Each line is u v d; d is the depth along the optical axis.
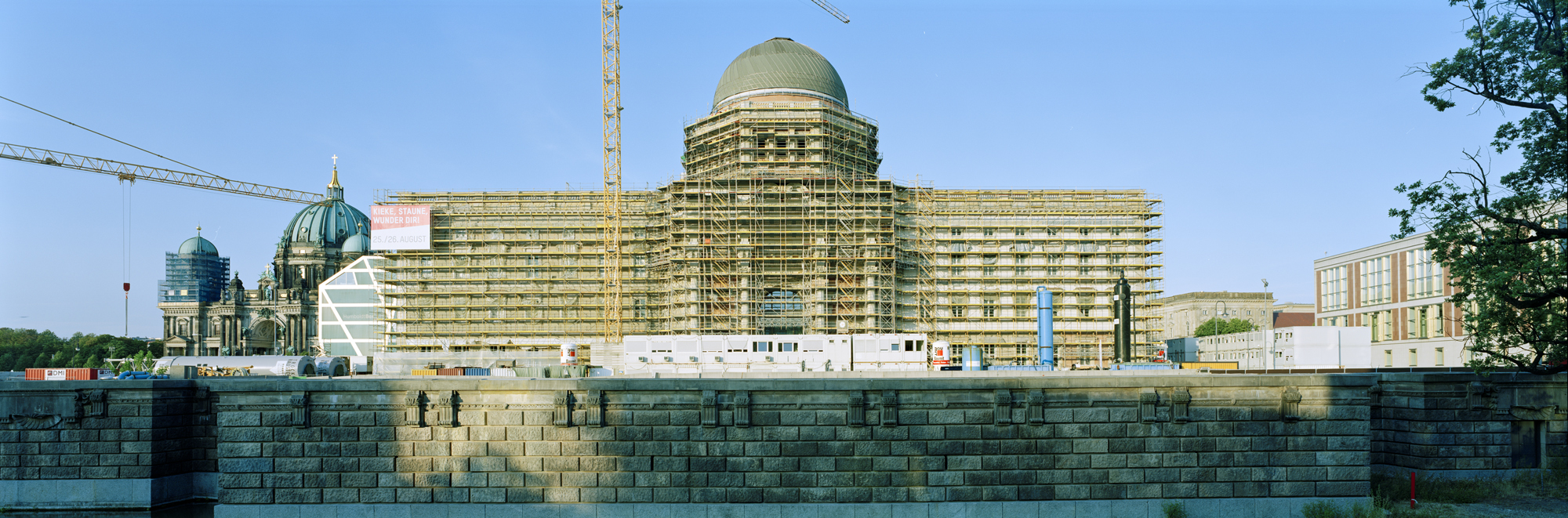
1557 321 35.84
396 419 37.38
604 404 37.34
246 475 37.47
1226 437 37.09
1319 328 75.50
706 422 36.94
